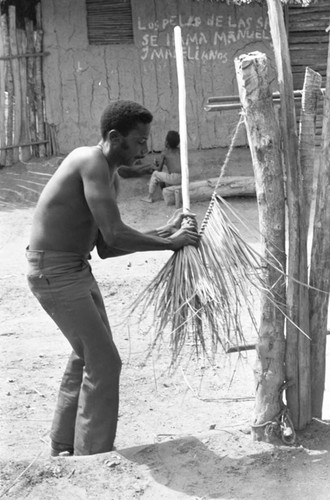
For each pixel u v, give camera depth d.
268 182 4.00
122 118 3.99
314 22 12.88
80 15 12.37
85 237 4.18
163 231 4.16
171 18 12.66
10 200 11.16
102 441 4.23
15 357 6.16
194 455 4.09
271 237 4.04
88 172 3.99
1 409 5.24
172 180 11.07
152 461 4.07
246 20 12.82
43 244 4.14
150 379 5.63
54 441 4.51
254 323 3.97
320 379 4.29
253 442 4.18
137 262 8.73
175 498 3.75
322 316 4.20
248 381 5.57
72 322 4.15
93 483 3.89
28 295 7.73
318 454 4.06
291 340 4.11
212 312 3.91
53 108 12.47
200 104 12.95
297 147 3.96
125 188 11.67
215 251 3.99
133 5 12.51
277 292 4.06
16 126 12.26
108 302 7.36
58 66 12.40
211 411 5.11
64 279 4.13
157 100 12.83
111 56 12.59
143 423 4.96
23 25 12.23
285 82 3.88
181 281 3.96
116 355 4.22
